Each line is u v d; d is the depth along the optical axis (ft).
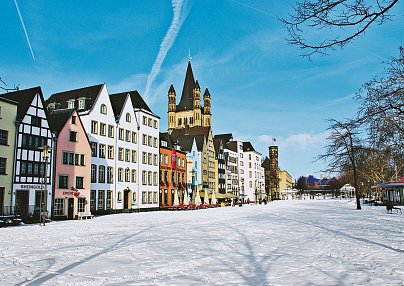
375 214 115.75
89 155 144.66
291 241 52.26
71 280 28.14
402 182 154.40
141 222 100.42
